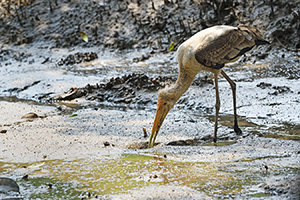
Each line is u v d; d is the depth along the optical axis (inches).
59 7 924.0
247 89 531.5
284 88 512.1
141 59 726.5
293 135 374.6
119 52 778.2
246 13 754.8
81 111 492.7
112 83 584.1
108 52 783.7
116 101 551.8
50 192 262.8
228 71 625.0
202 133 390.9
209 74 619.2
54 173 296.2
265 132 390.9
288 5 717.9
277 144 344.5
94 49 800.3
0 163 320.8
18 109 512.4
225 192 249.6
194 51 362.0
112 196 252.1
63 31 855.7
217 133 390.3
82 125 426.0
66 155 336.2
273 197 237.3
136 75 589.3
